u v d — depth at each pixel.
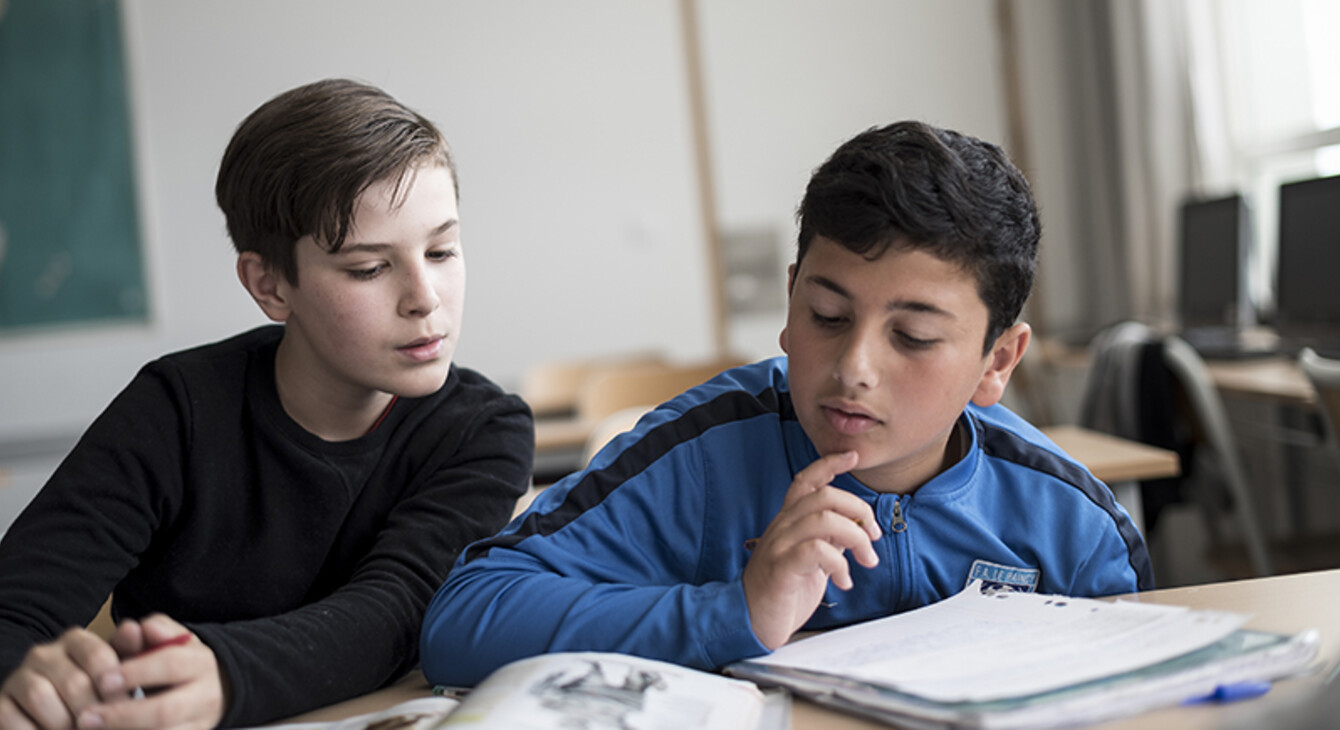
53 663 0.63
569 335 4.89
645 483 0.87
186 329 4.70
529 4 4.85
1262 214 3.81
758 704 0.64
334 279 0.88
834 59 4.80
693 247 4.90
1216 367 2.73
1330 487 3.02
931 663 0.64
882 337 0.72
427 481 1.00
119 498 0.91
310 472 0.98
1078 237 4.73
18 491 4.42
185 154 4.69
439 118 4.83
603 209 4.89
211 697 0.66
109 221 4.64
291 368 0.98
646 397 3.21
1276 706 0.59
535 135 4.86
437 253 0.91
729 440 0.89
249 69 4.73
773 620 0.70
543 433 2.88
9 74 4.57
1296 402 2.22
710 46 4.84
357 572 0.90
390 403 1.02
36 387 4.63
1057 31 4.73
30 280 4.61
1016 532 0.87
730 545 0.88
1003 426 0.92
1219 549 3.01
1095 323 4.58
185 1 4.69
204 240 4.70
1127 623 0.67
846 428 0.74
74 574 0.85
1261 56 3.75
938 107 4.77
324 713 0.74
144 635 0.66
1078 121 4.71
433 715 0.65
